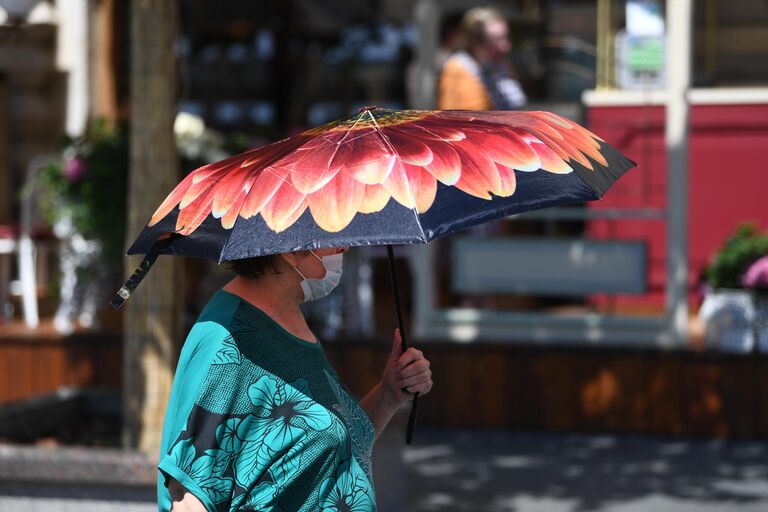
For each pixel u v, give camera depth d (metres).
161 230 5.36
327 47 24.27
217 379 5.06
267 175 4.91
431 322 16.33
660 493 12.59
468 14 17.16
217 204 5.07
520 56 18.17
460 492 12.68
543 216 16.31
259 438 5.05
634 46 17.41
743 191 17.97
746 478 13.17
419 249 16.34
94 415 13.20
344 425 5.23
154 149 10.50
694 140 18.09
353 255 16.42
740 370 14.80
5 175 20.00
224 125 24.17
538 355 15.41
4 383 16.34
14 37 19.42
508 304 17.31
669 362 15.04
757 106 17.86
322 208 4.64
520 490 12.73
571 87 18.08
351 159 4.84
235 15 23.78
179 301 10.63
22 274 17.53
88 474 9.11
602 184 5.11
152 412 10.50
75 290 17.28
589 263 15.94
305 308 15.70
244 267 5.37
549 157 5.03
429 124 5.23
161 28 10.49
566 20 18.45
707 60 18.66
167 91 10.54
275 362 5.17
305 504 5.07
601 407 15.26
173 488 5.05
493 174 4.82
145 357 10.50
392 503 11.66
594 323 15.78
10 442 11.80
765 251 15.27
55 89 19.97
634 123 17.14
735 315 14.99
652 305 17.59
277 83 24.20
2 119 19.94
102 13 19.77
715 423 14.95
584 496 12.52
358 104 24.33
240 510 5.00
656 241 17.50
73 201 14.91
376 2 23.42
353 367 15.48
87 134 15.32
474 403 15.64
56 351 16.23
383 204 4.60
